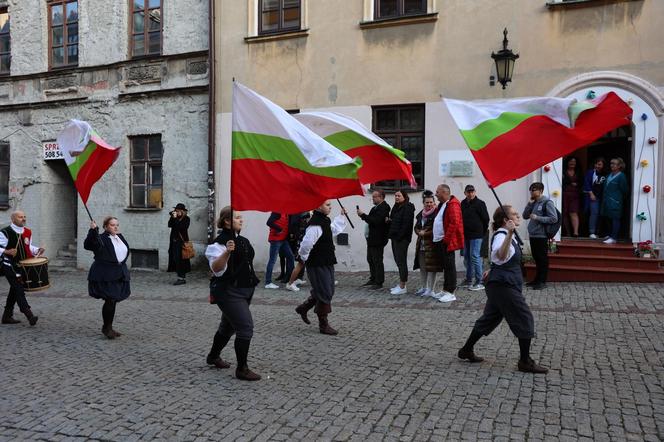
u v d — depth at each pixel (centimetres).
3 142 1675
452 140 1155
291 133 550
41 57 1614
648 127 1031
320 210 717
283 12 1315
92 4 1531
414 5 1195
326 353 634
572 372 545
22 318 890
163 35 1439
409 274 1170
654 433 412
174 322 830
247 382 543
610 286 940
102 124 1525
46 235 1628
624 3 1035
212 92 1358
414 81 1185
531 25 1094
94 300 1059
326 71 1262
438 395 494
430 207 931
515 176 526
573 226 1113
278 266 1305
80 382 555
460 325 741
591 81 1058
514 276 548
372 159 739
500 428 425
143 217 1472
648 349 609
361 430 428
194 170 1406
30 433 437
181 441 417
